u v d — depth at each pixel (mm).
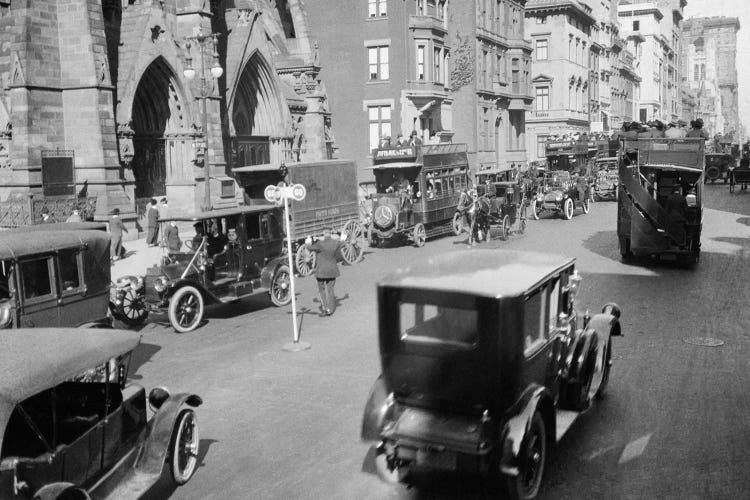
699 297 17188
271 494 7621
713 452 8281
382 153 29516
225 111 37625
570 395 8992
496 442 6992
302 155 43844
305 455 8609
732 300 16797
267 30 45750
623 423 9234
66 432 7125
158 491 7766
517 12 64188
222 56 39344
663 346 12953
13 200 27422
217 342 14406
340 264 24750
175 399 7930
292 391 11031
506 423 7000
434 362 7219
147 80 33812
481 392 7047
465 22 53625
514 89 63156
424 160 29172
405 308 7312
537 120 75312
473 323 7000
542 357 7844
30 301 12055
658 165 21797
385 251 27844
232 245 17062
